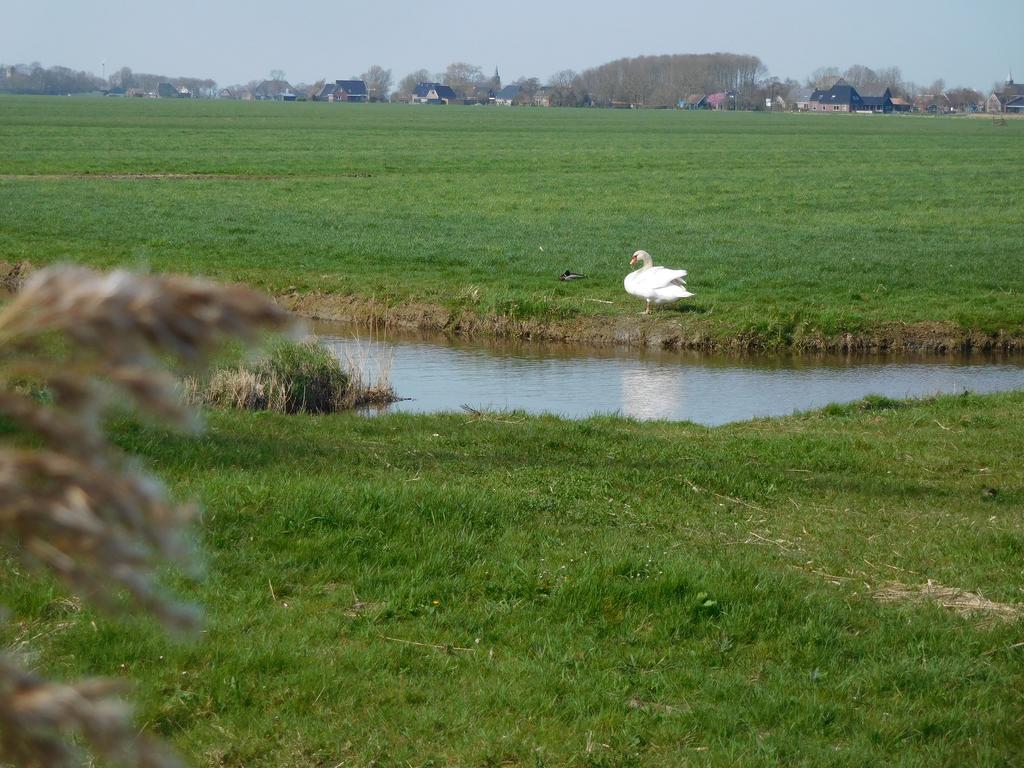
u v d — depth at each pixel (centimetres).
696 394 2052
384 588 907
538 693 758
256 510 1021
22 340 114
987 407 1814
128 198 4600
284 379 1761
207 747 663
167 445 1219
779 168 7156
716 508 1209
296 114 14775
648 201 5062
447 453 1368
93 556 120
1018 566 1054
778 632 871
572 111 19950
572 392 2042
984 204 5184
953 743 723
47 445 122
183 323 117
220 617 822
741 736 723
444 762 674
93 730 115
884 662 832
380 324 2672
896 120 17912
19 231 3612
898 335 2509
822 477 1358
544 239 3750
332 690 739
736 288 2911
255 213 4272
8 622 774
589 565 956
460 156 7625
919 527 1166
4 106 14738
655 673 802
